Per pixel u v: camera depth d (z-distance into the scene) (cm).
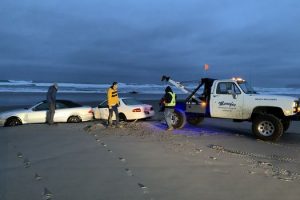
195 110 1397
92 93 6631
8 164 796
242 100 1281
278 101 1216
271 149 1041
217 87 1345
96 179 675
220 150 975
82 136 1188
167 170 743
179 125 1408
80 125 1513
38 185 638
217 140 1170
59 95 5494
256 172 738
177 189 619
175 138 1169
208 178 688
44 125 1522
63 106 1698
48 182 656
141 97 5306
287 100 1202
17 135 1218
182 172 729
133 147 989
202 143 1093
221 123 1748
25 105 3108
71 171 733
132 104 1736
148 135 1212
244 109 1277
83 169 749
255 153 971
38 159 845
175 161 823
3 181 662
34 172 725
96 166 775
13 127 1450
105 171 733
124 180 670
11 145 1029
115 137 1164
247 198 577
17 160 835
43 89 7819
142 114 1705
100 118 1762
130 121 1708
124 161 821
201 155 895
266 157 918
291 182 668
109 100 1410
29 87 8800
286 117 1220
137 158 852
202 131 1384
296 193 605
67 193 594
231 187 634
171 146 1010
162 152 922
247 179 685
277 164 829
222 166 785
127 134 1226
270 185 648
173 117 1419
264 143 1147
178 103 1444
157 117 2031
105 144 1036
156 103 3544
